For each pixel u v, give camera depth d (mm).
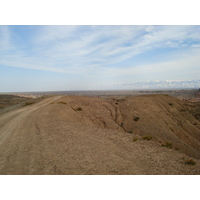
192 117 52531
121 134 12750
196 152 31062
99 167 6730
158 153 8656
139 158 7848
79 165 6926
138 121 40938
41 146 9812
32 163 7207
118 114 43531
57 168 6629
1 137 12523
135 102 52844
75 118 27625
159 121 43938
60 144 10094
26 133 13383
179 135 40969
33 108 31641
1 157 8141
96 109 44250
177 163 7426
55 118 20359
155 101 57156
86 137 11734
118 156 8055
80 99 53125
